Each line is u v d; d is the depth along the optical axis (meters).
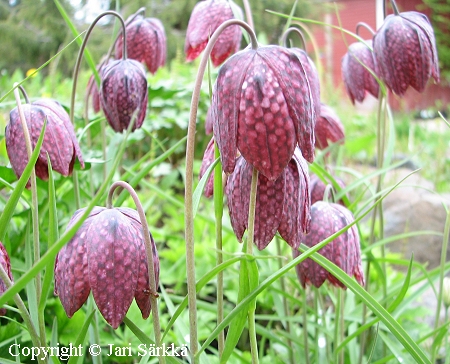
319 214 0.24
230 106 0.17
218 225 0.22
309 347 0.32
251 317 0.20
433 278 0.31
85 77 0.83
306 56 0.24
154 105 0.65
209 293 0.45
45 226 0.34
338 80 2.00
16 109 0.23
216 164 0.19
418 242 0.58
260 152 0.17
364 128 1.06
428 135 1.14
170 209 0.54
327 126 0.35
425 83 0.28
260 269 0.37
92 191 0.35
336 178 0.33
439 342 0.27
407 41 0.27
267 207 0.19
